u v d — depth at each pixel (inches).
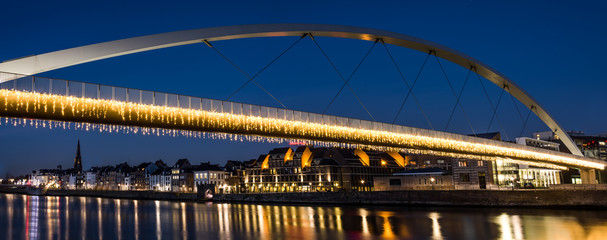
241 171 6648.6
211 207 4527.6
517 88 3248.0
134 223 3068.4
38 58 1167.0
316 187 5797.2
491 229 2271.2
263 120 1779.0
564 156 3927.2
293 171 6028.5
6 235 2546.8
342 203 4328.3
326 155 5964.6
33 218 3518.7
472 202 3553.2
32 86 1195.9
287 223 2810.0
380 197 4069.9
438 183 4517.7
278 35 1772.9
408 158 6505.9
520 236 2037.4
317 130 2005.4
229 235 2370.8
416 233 2190.0
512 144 3371.1
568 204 3208.7
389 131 2378.2
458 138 2878.9
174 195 6466.5
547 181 4879.4
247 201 5275.6
